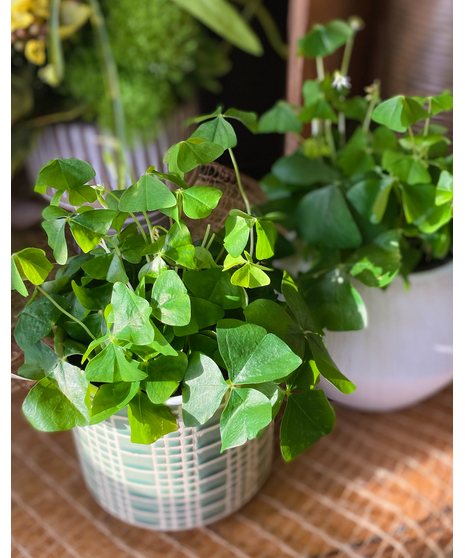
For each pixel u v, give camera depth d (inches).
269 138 24.0
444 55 23.8
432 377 18.8
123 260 15.3
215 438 15.4
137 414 13.1
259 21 33.3
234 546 18.3
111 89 30.0
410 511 19.2
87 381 13.2
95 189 13.6
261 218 14.3
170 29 31.3
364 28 28.0
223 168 16.1
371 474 20.5
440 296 18.9
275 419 14.1
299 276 19.0
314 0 25.1
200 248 13.7
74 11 29.0
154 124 29.9
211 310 13.4
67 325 14.5
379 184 18.3
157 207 12.5
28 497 20.1
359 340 18.5
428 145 17.6
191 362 13.0
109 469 16.7
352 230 18.6
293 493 20.0
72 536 18.8
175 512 17.3
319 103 19.2
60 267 15.5
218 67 34.2
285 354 12.3
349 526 18.8
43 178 12.8
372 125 24.5
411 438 21.7
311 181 20.0
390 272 16.6
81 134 29.1
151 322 12.0
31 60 27.1
